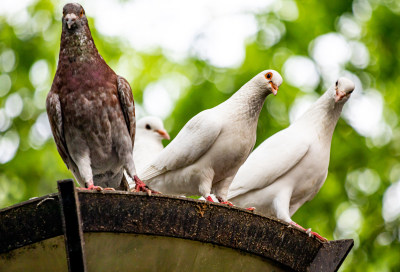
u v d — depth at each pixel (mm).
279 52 19047
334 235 16859
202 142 10039
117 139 9656
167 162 10391
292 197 11172
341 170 17922
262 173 10852
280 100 17922
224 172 10375
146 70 19438
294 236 7898
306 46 19266
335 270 8195
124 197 7035
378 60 19719
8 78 19625
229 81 18344
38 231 6805
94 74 9516
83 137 9555
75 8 9641
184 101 17906
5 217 6770
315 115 11312
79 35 9578
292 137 11062
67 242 6480
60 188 6473
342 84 11125
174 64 19453
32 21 20203
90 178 9516
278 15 19766
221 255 7418
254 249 7574
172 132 17438
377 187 17969
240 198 11125
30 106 19406
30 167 18422
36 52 19719
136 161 14023
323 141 11172
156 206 7121
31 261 6828
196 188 10500
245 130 10211
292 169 10906
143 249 7094
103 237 6980
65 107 9445
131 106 9789
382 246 17281
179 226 7195
